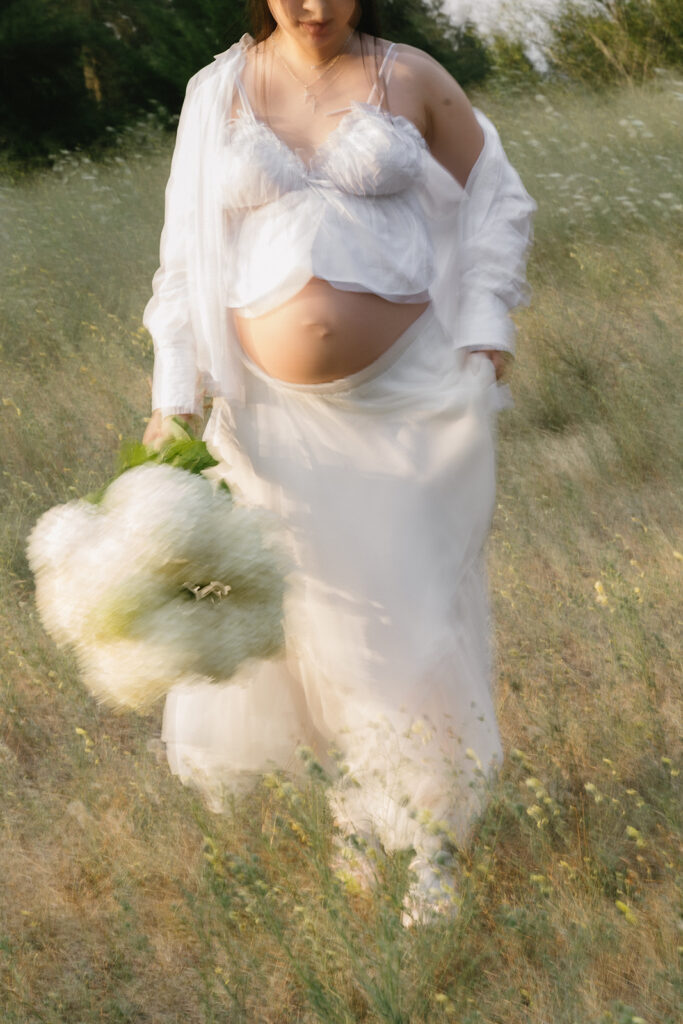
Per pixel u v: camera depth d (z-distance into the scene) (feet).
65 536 8.22
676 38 50.60
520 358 21.13
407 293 9.07
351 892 9.11
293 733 10.11
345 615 9.45
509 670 12.75
